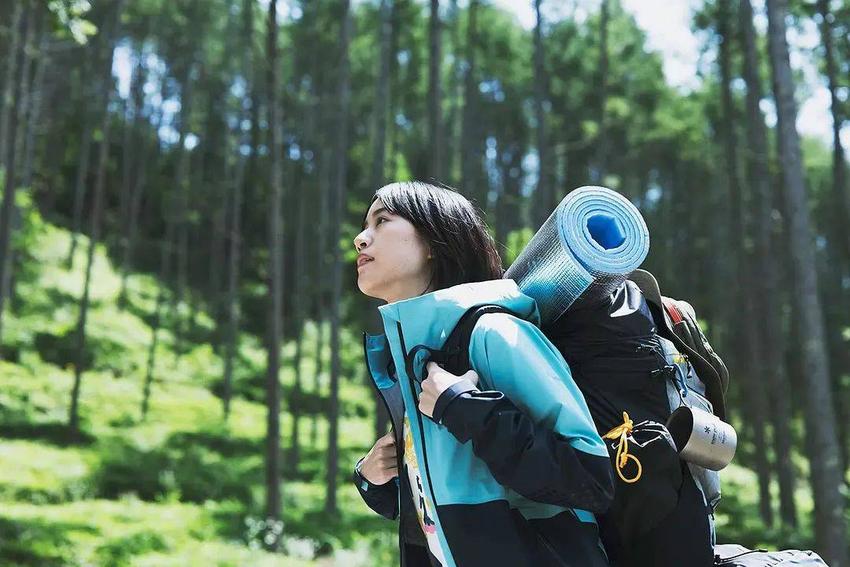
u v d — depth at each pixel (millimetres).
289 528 13234
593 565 1045
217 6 32531
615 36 26250
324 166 29391
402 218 1230
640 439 1072
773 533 15945
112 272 34812
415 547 1263
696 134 31781
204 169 43500
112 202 42969
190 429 22750
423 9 25047
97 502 14523
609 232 1119
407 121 35344
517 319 1089
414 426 1103
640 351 1152
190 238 41844
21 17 13039
